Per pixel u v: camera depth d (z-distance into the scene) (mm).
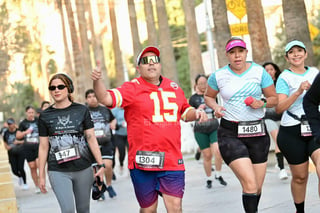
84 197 8797
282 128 8805
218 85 8633
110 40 82250
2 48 33688
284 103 8422
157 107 7469
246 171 8219
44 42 55219
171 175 7453
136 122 7504
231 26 21219
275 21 35094
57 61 60844
